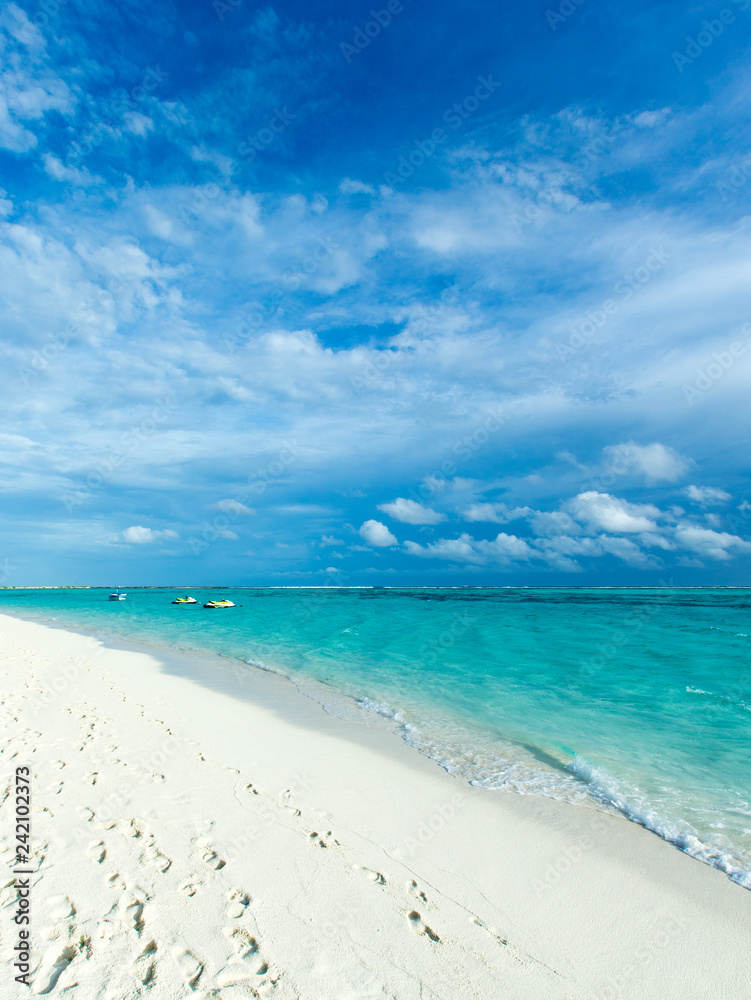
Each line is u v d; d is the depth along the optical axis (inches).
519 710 447.8
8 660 657.6
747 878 199.0
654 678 594.6
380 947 152.6
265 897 172.1
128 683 543.8
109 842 201.2
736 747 350.3
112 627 1279.5
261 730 378.9
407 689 534.6
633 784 287.7
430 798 265.0
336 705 463.2
